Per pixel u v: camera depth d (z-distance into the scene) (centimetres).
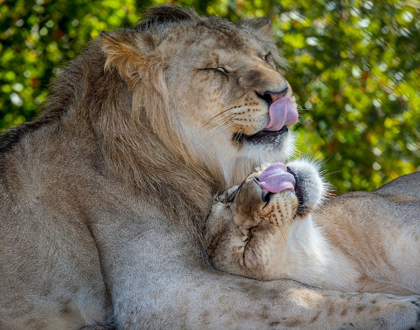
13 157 1012
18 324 992
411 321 865
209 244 956
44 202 987
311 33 1602
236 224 932
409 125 1667
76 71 1045
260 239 922
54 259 986
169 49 1007
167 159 1004
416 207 1019
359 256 1012
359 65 1609
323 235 1012
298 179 938
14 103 1678
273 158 1006
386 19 1571
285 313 861
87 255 984
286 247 930
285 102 974
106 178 979
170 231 950
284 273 938
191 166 1012
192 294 890
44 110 1053
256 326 863
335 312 862
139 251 941
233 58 998
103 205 972
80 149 995
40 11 1662
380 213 1018
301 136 1667
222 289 884
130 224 959
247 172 1036
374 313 862
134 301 916
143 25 1060
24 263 984
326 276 968
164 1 1595
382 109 1661
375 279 1002
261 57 1039
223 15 1619
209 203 1003
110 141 987
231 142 1005
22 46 1669
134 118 999
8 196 995
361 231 1014
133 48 991
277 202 903
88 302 994
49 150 1002
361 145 1697
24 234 985
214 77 991
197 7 1593
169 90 1002
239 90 980
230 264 938
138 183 973
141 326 903
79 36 1650
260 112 972
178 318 883
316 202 941
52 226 984
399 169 1712
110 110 995
